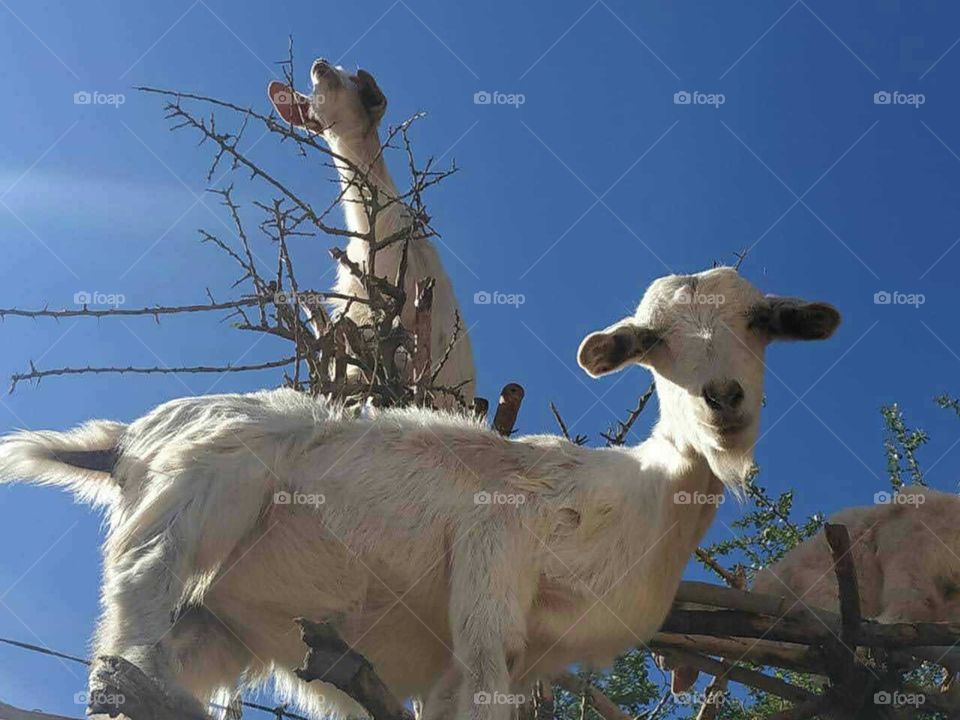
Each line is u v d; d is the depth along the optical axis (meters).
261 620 1.32
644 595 1.33
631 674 1.79
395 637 1.33
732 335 1.34
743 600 1.44
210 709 1.31
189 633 1.28
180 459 1.29
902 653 1.46
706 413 1.30
